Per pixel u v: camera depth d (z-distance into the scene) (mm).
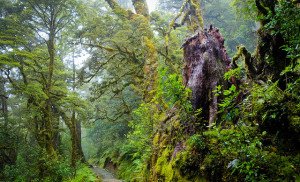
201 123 5840
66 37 17703
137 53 14484
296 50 4016
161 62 14352
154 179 6785
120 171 18906
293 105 3930
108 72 17109
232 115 4391
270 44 5141
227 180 4234
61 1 15922
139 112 9672
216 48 6320
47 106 16781
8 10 17031
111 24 14906
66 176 14891
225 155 4383
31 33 18422
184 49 6898
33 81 19719
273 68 5039
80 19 17078
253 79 5379
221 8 26406
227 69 6168
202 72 6113
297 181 3229
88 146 39062
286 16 4055
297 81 3977
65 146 23922
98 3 21484
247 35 21391
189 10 14836
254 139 3904
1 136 16422
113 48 15523
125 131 23938
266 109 4086
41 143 16172
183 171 5301
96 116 20859
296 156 3600
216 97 5688
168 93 5438
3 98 21547
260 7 5000
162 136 7633
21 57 16984
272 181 3373
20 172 14250
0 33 15938
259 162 3512
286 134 3953
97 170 23406
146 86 11344
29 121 17953
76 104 18578
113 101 24359
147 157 8273
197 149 5195
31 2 16078
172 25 13477
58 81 20109
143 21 13812
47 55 20406
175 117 7160
